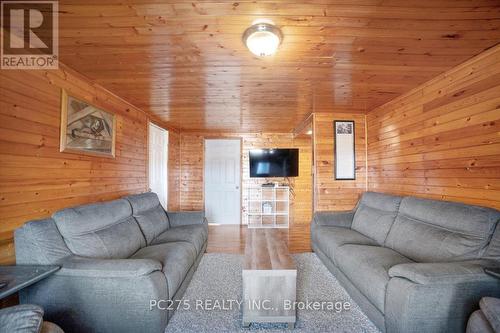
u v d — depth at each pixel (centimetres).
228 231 462
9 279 127
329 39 164
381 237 243
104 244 188
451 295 134
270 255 201
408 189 272
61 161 196
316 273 262
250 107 334
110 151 264
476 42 169
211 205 535
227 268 276
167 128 463
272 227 497
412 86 255
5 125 151
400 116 285
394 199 256
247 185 536
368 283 173
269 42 154
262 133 538
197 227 306
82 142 218
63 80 198
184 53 183
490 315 106
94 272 149
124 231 219
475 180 191
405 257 196
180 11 135
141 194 296
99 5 129
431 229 194
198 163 533
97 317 150
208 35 159
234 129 507
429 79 236
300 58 192
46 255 152
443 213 191
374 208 284
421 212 212
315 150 357
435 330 134
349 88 260
